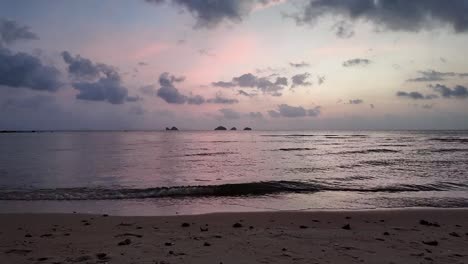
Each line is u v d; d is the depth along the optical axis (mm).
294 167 27516
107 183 19234
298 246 6586
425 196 14562
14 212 11508
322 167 27250
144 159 36375
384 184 17828
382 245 6719
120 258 5668
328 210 11539
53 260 5609
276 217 10188
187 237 7367
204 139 110562
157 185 18344
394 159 33625
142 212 11641
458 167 26109
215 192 15711
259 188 16547
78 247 6488
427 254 6066
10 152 47625
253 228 8547
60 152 47906
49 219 9805
